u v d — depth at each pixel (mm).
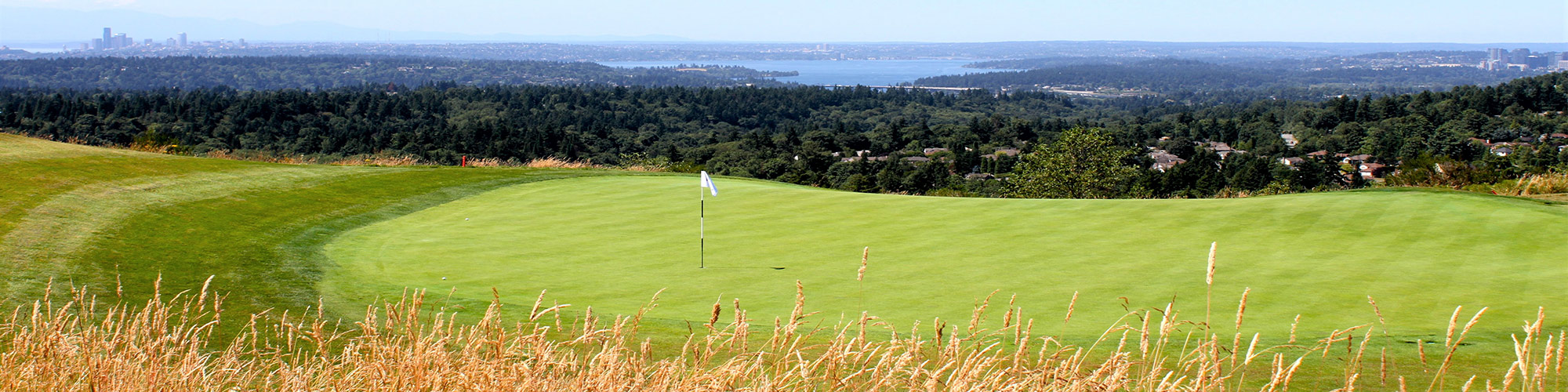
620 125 124688
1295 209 12234
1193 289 8391
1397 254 9625
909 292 8516
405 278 9406
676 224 12656
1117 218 12148
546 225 12781
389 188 16172
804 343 6117
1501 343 6047
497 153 68062
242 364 4848
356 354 4273
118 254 9625
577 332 6734
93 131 71375
